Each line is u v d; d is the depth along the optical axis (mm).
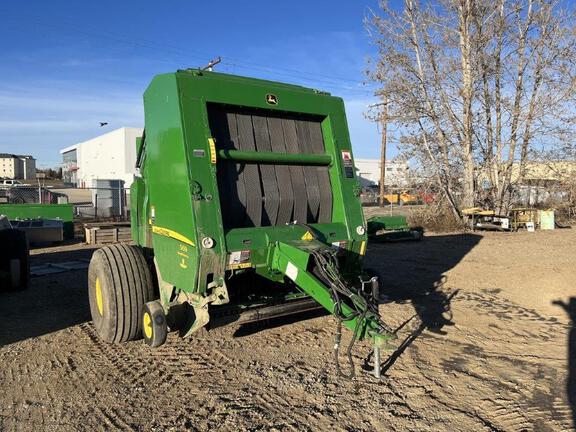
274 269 4938
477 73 18203
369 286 5344
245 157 4957
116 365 4949
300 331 5941
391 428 3713
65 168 84125
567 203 22547
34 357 5188
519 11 17844
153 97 5141
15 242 8195
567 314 6777
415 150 19094
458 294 7957
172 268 4945
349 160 5605
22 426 3750
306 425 3752
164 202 5008
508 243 14633
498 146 19609
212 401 4148
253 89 5062
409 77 18266
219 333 5891
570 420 3840
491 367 4891
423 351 5320
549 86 18531
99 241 14836
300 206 5348
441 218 19781
